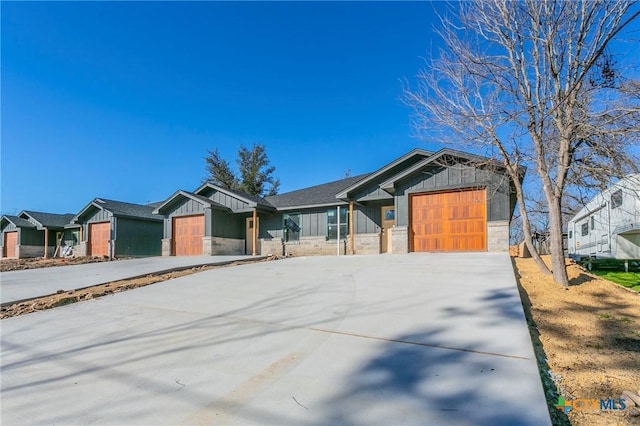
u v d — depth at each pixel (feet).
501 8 23.03
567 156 21.33
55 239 91.61
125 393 9.30
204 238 57.00
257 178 123.24
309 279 24.36
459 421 7.13
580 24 20.71
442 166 37.99
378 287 19.84
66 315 18.38
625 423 7.71
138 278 29.84
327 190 59.16
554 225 21.70
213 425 7.51
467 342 11.30
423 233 40.27
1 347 13.80
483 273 22.11
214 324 15.20
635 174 22.03
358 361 10.37
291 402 8.29
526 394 8.02
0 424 8.08
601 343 12.51
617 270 33.17
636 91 19.30
